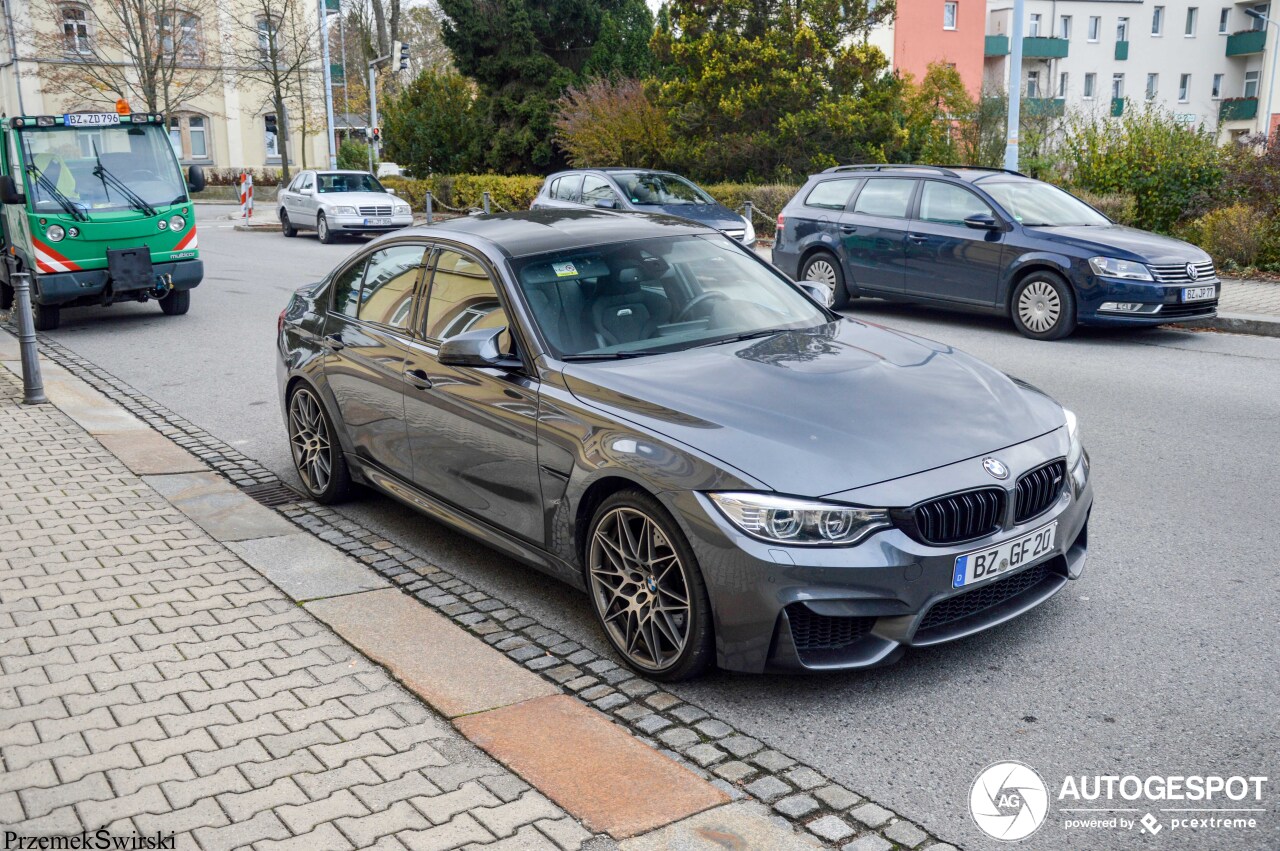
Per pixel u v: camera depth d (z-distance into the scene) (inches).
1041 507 157.0
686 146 1002.7
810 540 139.4
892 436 150.6
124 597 184.7
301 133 2033.7
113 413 331.3
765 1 970.1
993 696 150.3
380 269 224.1
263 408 344.8
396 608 180.2
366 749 135.0
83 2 1563.7
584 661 165.2
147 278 510.6
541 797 124.3
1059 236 430.0
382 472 219.3
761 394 159.0
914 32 1619.1
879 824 121.4
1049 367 380.5
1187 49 2076.8
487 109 1350.9
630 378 166.2
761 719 146.2
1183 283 414.3
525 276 187.9
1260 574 191.2
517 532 180.7
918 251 473.4
